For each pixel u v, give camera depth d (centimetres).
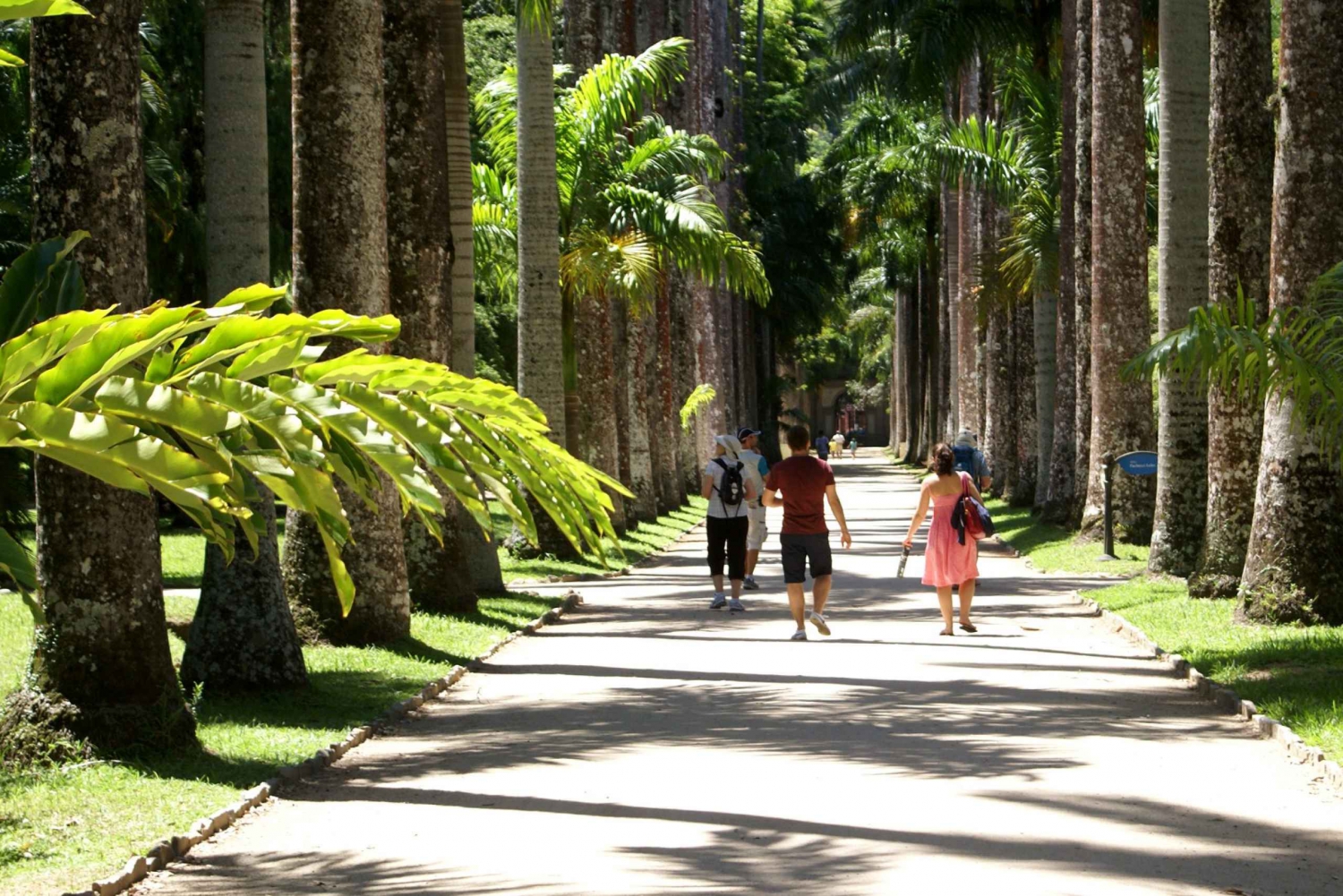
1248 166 1620
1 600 1669
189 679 1145
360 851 707
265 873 672
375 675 1250
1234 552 1633
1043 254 3328
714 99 5491
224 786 827
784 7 7800
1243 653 1247
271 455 444
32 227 907
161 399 413
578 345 2923
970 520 1548
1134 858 677
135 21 922
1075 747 940
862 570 2420
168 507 3030
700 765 897
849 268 8425
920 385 7431
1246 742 955
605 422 2930
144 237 930
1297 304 1386
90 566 905
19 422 397
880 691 1178
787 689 1194
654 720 1062
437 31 1688
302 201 1422
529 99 2431
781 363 9594
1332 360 1191
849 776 860
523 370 2456
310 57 1414
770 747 950
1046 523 3084
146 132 2548
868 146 5094
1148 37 3291
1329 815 760
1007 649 1430
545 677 1293
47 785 826
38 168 902
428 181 1672
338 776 891
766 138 7119
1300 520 1398
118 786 822
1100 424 2522
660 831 736
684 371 4762
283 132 3042
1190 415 1958
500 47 4544
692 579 2288
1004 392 4206
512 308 4612
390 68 1667
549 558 2478
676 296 4716
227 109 1217
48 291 667
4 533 500
